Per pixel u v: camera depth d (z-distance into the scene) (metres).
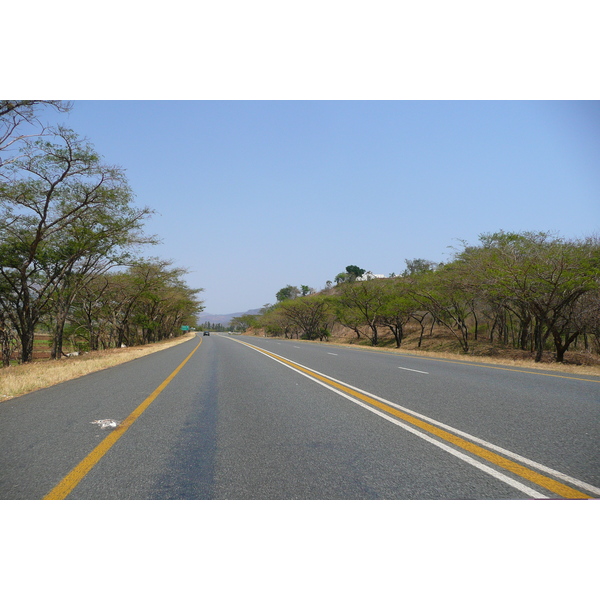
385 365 15.55
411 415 6.76
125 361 18.81
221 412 7.25
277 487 3.89
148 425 6.32
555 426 5.99
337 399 8.36
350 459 4.62
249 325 144.50
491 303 30.78
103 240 25.69
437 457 4.64
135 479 4.11
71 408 7.68
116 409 7.57
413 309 44.09
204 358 20.30
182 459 4.69
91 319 36.94
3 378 11.69
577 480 3.97
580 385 10.14
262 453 4.88
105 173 21.30
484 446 5.02
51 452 4.96
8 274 24.92
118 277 36.38
